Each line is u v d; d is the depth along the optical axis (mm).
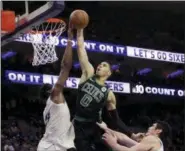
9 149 12281
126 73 15680
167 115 16203
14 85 14227
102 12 16766
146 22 17359
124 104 15914
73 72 14109
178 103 16625
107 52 15227
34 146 12758
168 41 17031
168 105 16562
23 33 6242
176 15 17656
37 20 5867
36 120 13992
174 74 16609
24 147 12578
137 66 16031
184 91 16562
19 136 13031
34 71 13992
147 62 16219
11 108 14195
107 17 16812
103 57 15352
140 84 15820
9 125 13414
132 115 15797
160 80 16297
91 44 15000
